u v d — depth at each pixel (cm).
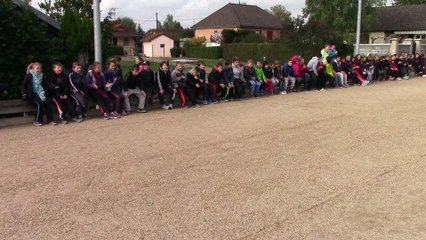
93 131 845
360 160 646
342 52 2594
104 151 691
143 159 646
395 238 404
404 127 880
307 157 661
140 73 1079
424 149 710
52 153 680
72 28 1155
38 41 1004
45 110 919
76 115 955
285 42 2700
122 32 6562
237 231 417
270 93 1415
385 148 716
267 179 560
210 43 5197
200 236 406
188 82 1168
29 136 802
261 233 413
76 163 625
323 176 573
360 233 414
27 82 902
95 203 480
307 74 1520
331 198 499
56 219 441
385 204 482
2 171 588
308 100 1274
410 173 587
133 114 1045
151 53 6112
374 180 559
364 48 2588
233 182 548
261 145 731
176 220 439
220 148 710
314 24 2567
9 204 477
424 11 4178
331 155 672
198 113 1055
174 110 1106
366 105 1172
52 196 500
